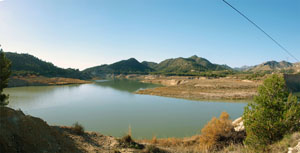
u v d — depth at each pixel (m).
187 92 64.12
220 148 13.24
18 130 6.81
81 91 74.44
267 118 10.31
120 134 23.20
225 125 15.24
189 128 25.97
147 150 10.08
